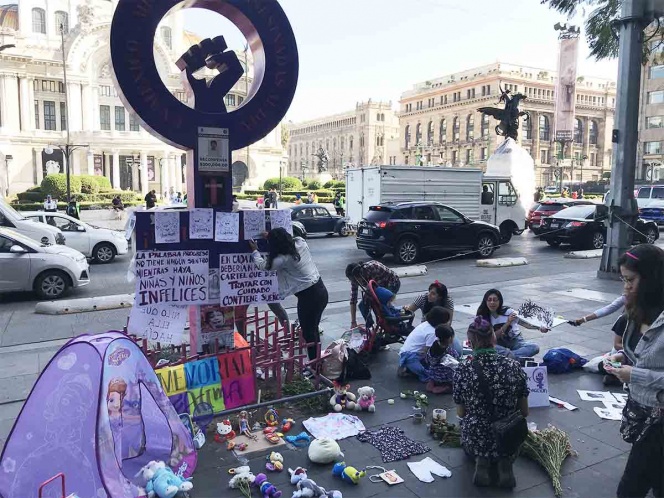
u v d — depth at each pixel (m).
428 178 18.42
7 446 3.34
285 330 5.82
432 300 6.47
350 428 4.50
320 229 22.05
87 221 31.59
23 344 7.18
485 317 5.98
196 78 5.03
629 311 2.92
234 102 57.44
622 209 11.48
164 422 3.76
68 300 9.36
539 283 11.40
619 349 5.47
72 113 63.44
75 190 42.50
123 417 3.53
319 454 3.93
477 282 11.62
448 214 15.48
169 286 4.80
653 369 2.65
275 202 31.81
